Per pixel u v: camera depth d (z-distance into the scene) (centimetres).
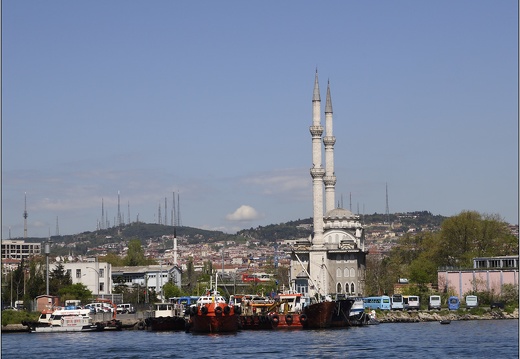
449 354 13388
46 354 14062
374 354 13500
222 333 17725
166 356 13450
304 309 19012
